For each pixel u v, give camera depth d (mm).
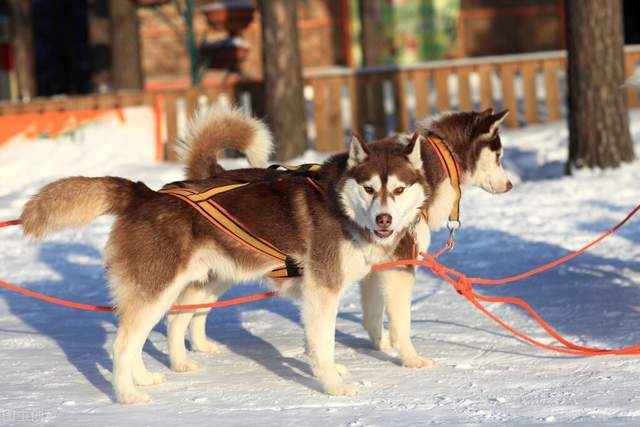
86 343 7938
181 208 6379
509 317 8219
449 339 7586
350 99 18938
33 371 6891
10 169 17547
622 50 15445
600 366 6414
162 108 19562
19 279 11141
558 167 16469
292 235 6492
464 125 7488
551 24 30281
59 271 11531
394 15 27156
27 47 27859
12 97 32406
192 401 6012
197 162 7441
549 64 19578
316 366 6246
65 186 6332
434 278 10188
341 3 28922
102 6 30188
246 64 28656
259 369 6918
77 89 35031
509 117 19344
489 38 29719
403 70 19016
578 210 13195
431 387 6176
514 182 15844
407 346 6914
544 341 7312
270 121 17734
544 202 13883
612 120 15352
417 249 7023
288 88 17609
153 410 5770
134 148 18531
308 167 6973
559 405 5504
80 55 35031
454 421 5262
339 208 6297
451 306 8820
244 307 9367
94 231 13859
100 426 5340
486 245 11695
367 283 7410
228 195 6574
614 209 13055
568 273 9938
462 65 19094
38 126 18750
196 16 28547
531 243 11586
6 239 13453
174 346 7000
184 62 29016
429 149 7281
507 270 10344
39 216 6293
